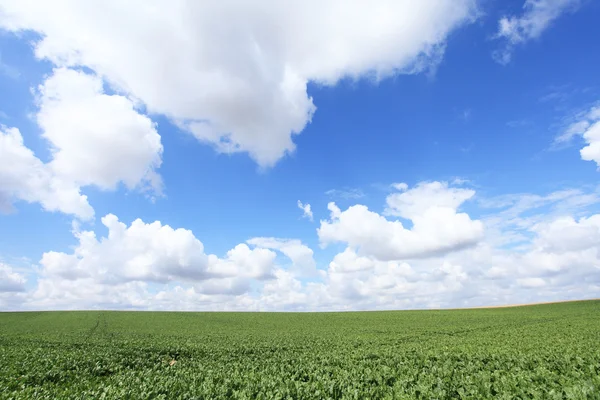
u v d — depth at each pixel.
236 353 28.61
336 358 22.50
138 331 51.19
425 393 12.81
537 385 13.37
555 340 29.75
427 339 36.06
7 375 18.48
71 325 61.72
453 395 12.98
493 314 75.62
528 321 56.66
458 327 50.31
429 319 68.38
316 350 29.20
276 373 17.86
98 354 25.98
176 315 86.81
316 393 13.29
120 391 13.87
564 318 59.03
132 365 22.98
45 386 16.50
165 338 40.62
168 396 13.46
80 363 22.27
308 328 55.94
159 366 22.77
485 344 28.52
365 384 14.89
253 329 55.16
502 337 34.53
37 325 61.81
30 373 18.73
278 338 40.47
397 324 59.56
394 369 17.55
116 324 63.84
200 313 93.62
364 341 35.47
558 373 15.94
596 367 16.38
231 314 91.00
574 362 17.72
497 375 15.02
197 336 43.31
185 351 29.34
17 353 25.86
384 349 27.61
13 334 45.47
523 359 18.72
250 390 13.88
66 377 18.78
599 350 21.64
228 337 41.84
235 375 17.02
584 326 43.38
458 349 25.28
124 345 32.75
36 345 32.38
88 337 41.50
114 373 20.55
